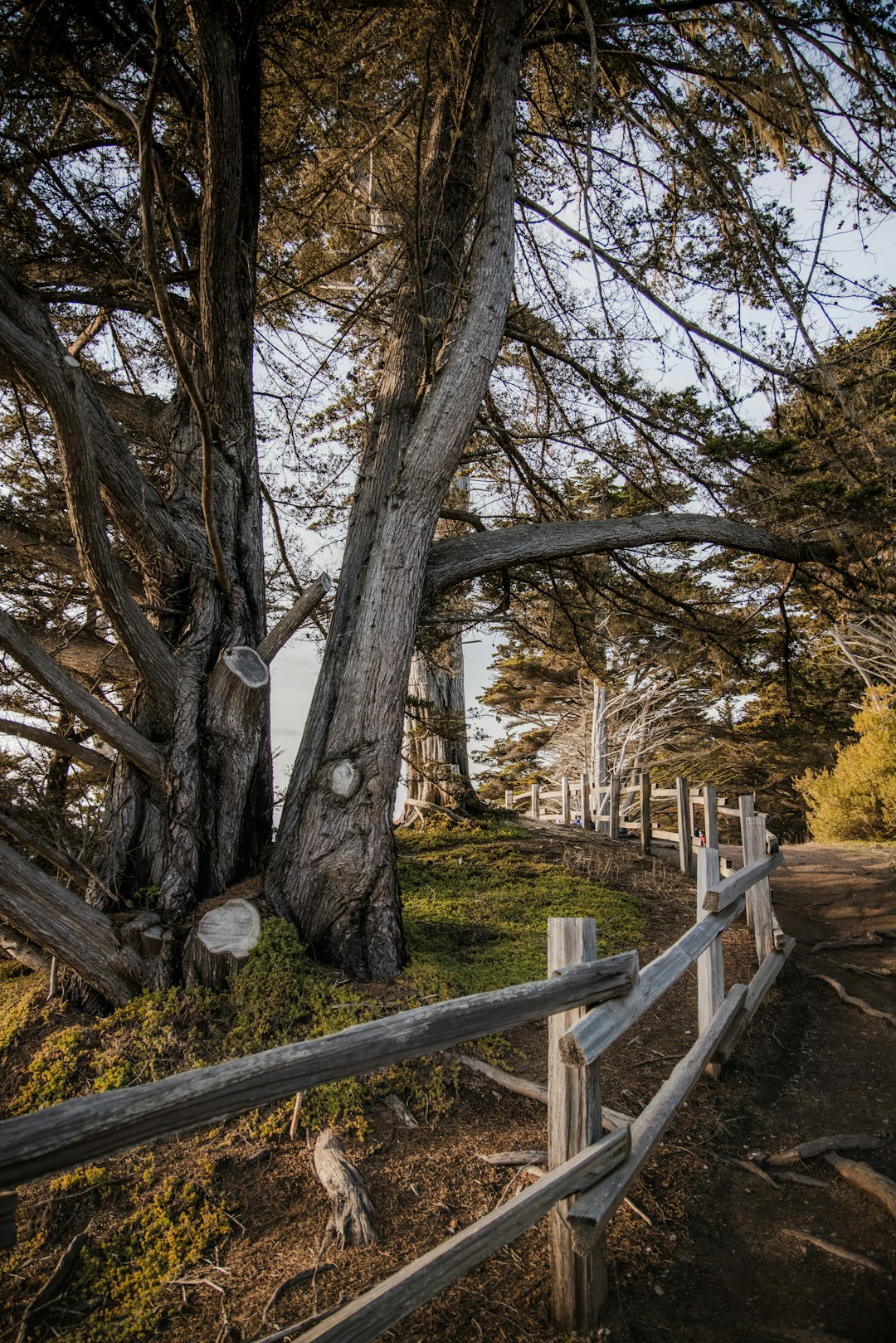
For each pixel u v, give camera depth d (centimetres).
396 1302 217
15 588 710
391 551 623
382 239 794
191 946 502
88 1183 360
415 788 1334
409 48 695
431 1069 445
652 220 819
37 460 742
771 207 785
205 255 601
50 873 644
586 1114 293
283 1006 481
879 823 1418
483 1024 252
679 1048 516
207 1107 185
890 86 698
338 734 594
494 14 670
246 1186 363
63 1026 471
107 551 505
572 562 947
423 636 974
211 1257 326
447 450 635
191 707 581
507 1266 312
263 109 749
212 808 575
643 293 810
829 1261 325
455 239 739
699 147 766
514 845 1097
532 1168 369
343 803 570
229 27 558
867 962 723
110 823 572
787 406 859
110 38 598
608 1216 282
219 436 666
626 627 1588
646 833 1142
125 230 662
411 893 841
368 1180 366
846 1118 446
